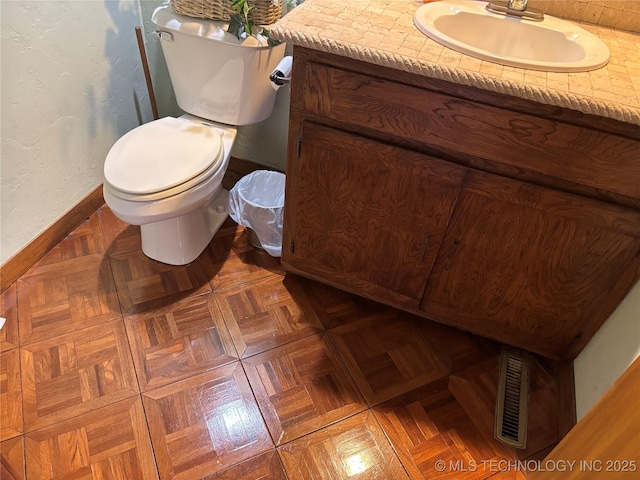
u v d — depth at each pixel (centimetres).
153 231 160
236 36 142
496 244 124
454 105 105
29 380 133
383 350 149
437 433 130
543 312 133
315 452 124
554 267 122
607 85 100
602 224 110
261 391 136
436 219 125
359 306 161
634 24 129
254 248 178
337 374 142
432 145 114
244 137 199
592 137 99
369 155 120
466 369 146
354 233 139
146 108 200
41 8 137
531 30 128
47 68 145
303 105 118
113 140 186
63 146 161
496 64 102
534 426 134
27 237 158
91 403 129
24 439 121
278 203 177
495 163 111
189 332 148
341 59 108
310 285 166
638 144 97
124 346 143
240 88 154
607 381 117
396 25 114
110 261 167
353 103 113
